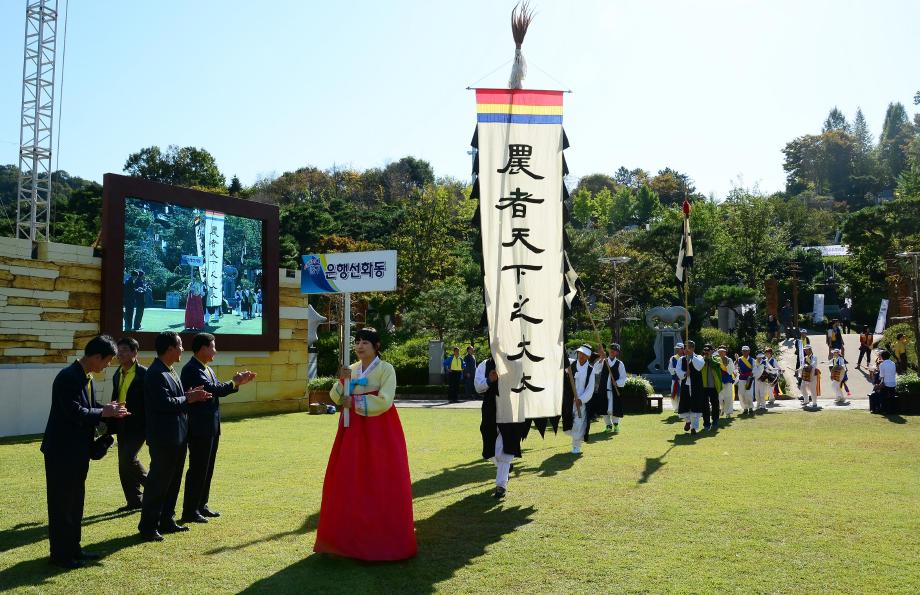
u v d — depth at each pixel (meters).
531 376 7.98
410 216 45.97
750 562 5.32
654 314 30.16
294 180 88.94
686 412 13.41
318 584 4.87
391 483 5.52
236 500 7.47
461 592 4.73
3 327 13.14
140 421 7.02
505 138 8.30
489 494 7.88
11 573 5.07
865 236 44.34
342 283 17.94
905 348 24.14
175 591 4.73
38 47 31.45
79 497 5.30
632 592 4.70
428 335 34.56
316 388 20.06
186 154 69.56
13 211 57.56
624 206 88.94
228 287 17.06
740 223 45.97
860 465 9.59
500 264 8.16
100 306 14.62
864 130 111.06
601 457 10.49
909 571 5.10
